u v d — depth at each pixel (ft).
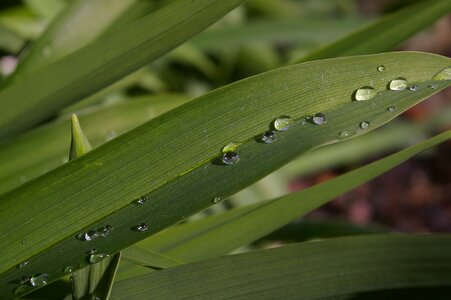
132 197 0.94
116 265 0.95
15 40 1.50
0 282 0.94
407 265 1.04
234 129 0.95
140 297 0.98
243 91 0.95
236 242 1.08
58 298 1.02
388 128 2.34
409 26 1.16
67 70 1.07
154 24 1.03
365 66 0.96
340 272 1.03
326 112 0.96
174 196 0.95
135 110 1.32
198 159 0.95
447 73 0.96
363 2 2.77
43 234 0.94
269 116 0.95
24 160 1.21
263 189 1.72
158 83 1.93
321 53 1.18
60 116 1.26
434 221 2.54
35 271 0.94
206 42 1.80
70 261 0.94
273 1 2.23
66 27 1.29
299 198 1.07
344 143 2.19
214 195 0.95
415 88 0.96
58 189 0.94
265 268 1.01
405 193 2.59
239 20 2.14
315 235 1.34
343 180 1.04
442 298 1.04
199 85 2.04
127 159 0.94
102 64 1.06
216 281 1.00
